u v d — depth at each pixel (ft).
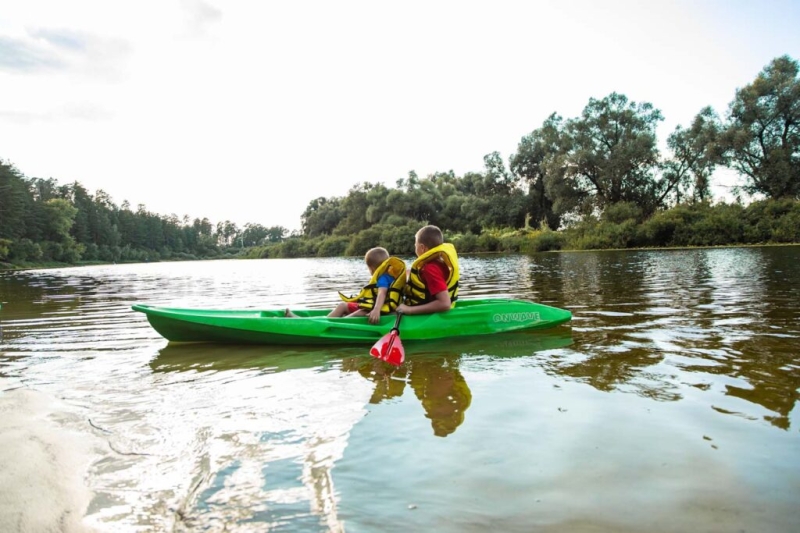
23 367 12.28
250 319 14.42
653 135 114.73
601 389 9.34
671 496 5.54
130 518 5.30
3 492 5.84
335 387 10.05
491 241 121.39
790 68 96.12
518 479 6.01
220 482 6.06
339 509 5.40
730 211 90.89
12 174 172.55
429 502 5.52
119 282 54.03
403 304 15.58
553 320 15.88
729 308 18.16
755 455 6.45
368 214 186.50
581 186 125.29
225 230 477.77
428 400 9.04
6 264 144.56
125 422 8.20
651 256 61.41
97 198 302.86
